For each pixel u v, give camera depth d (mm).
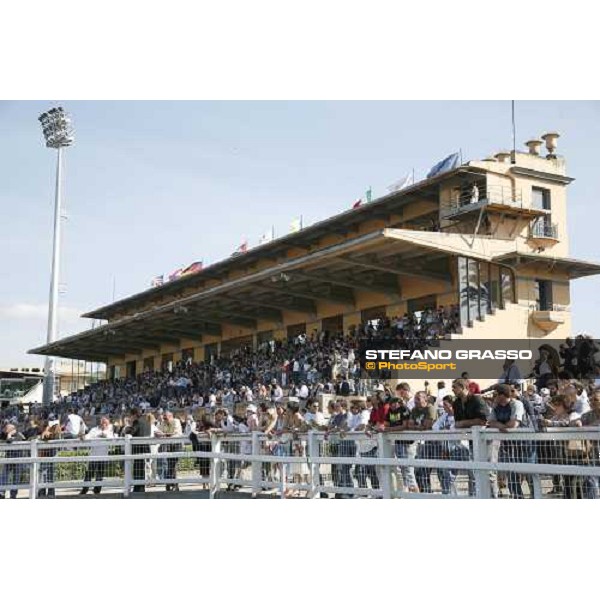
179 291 51406
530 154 32469
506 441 9453
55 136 62406
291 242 39531
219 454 13945
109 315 60875
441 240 27812
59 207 62875
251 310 41062
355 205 37250
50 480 15234
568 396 11320
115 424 20078
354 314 36188
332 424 13867
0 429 19453
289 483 13211
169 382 43781
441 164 32062
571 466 7809
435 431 10469
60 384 83250
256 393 31109
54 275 61875
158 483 14891
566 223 32938
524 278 30672
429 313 30156
